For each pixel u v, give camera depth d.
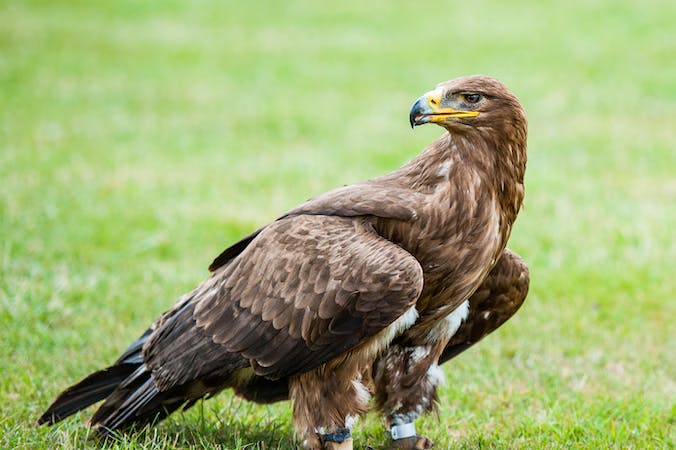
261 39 34.19
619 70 29.33
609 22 35.50
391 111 25.36
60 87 26.75
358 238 8.02
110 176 18.73
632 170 20.02
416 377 8.78
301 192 18.17
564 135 22.81
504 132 8.11
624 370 11.38
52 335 11.62
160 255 14.88
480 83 8.10
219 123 23.70
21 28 34.38
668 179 19.44
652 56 30.88
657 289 13.76
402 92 27.45
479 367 11.25
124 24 35.97
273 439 9.16
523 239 15.59
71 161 19.61
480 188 8.09
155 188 18.09
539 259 14.77
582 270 14.38
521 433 9.62
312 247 8.05
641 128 23.52
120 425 8.68
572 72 29.22
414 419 8.97
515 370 11.29
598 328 12.53
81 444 8.75
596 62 30.28
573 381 11.09
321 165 20.08
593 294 13.57
